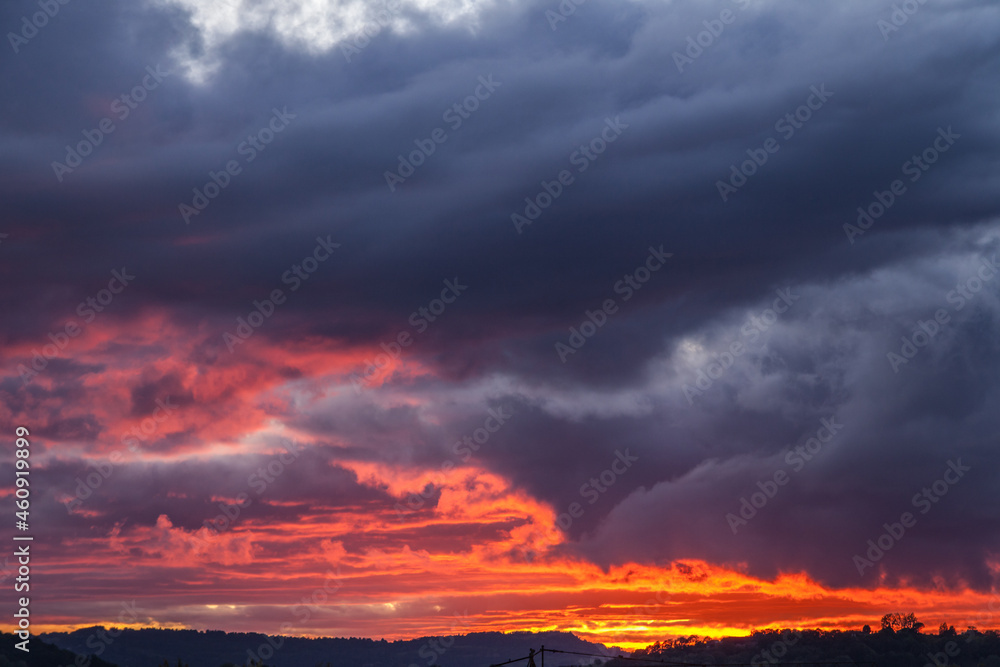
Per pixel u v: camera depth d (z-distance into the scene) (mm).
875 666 128500
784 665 137000
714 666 144375
